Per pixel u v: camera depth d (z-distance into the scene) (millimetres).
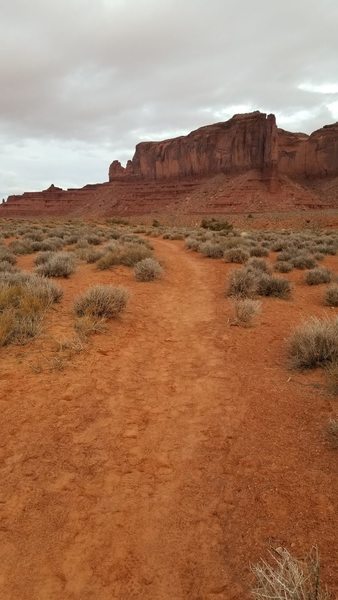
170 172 169625
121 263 16906
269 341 7668
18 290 9219
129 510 3377
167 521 3266
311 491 3543
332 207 118000
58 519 3260
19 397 5195
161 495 3562
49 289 9477
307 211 102938
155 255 20172
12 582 2719
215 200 130000
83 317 8070
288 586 2350
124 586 2709
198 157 160625
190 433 4547
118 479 3758
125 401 5254
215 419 4836
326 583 2594
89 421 4734
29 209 189875
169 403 5246
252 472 3842
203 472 3873
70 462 3980
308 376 5930
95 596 2637
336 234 44250
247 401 5266
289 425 4645
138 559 2914
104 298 8742
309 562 2770
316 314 9727
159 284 13391
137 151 183125
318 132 155875
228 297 11461
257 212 117250
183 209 135000
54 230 37062
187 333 8289
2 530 3135
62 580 2744
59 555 2932
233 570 2805
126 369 6266
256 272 13398
